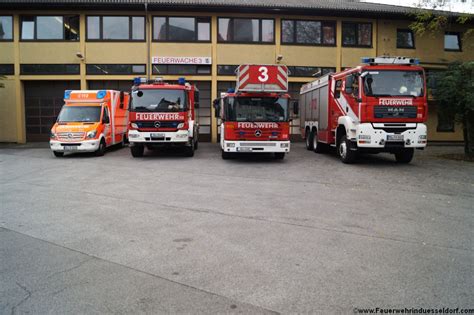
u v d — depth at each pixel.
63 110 17.61
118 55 23.22
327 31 24.31
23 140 23.75
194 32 23.42
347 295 3.91
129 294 3.92
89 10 23.03
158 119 15.45
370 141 12.98
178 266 4.64
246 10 23.06
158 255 5.01
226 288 4.05
